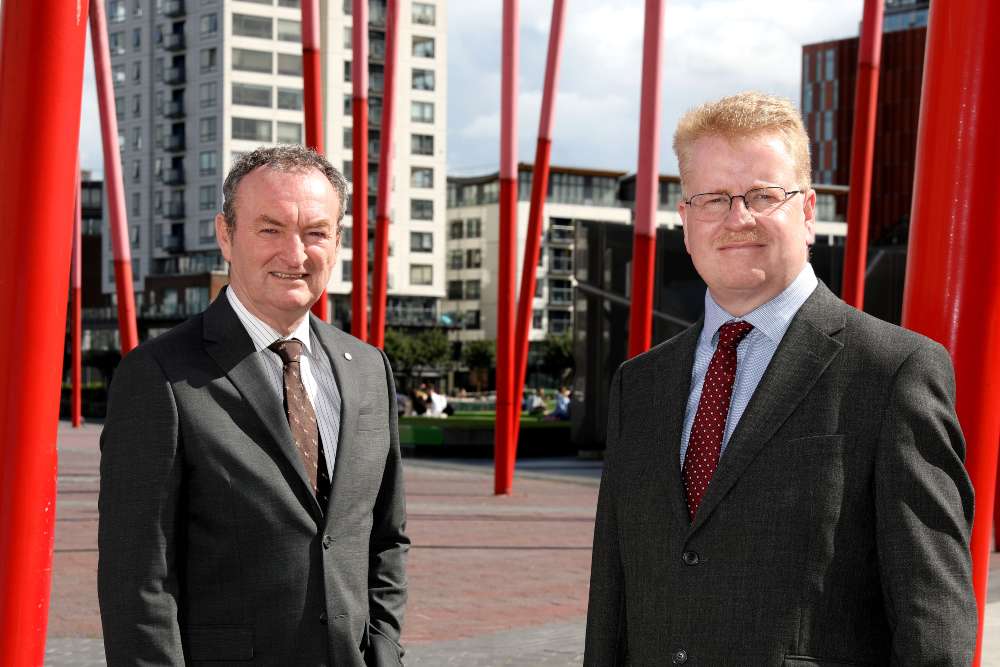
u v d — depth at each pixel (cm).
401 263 7306
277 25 6669
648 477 207
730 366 206
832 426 188
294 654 218
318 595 221
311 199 231
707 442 203
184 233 6788
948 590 174
